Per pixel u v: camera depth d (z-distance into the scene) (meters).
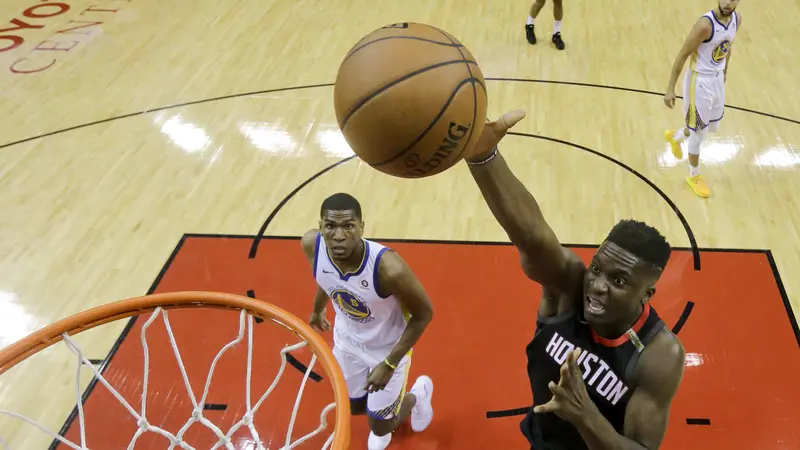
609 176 4.94
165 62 6.83
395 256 2.39
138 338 3.67
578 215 4.54
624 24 7.46
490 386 3.36
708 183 4.83
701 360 3.44
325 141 5.49
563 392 1.58
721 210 4.55
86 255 4.32
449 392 3.33
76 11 8.05
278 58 6.86
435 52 1.58
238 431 3.14
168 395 3.34
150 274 4.15
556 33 6.84
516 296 3.88
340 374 2.17
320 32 7.41
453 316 3.76
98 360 3.54
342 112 1.58
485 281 4.00
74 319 2.38
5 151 5.43
